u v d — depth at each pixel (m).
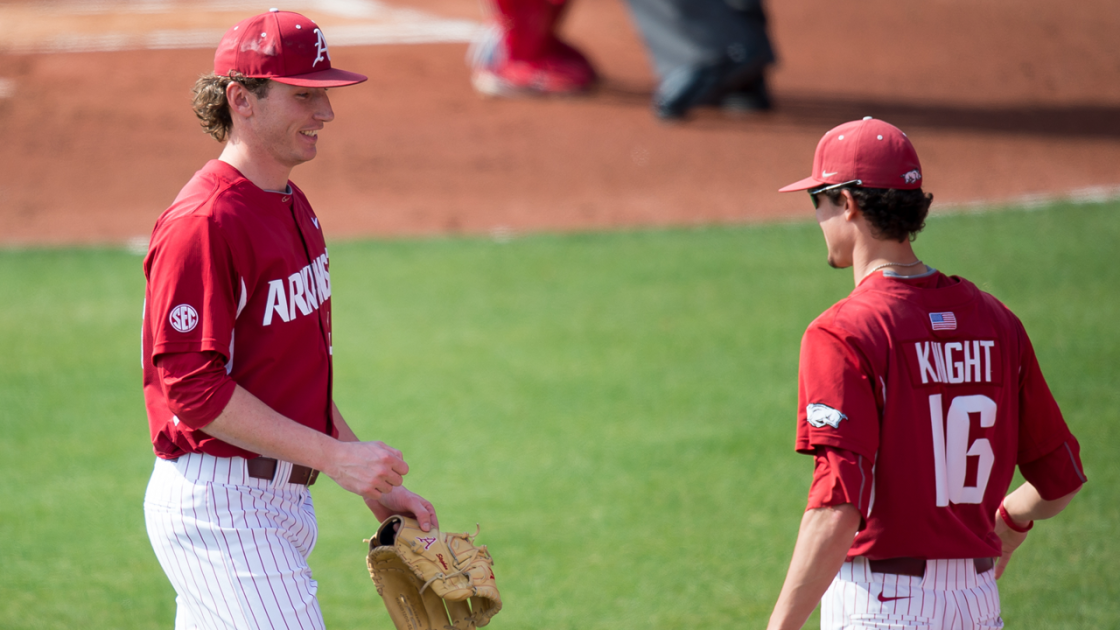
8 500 20.48
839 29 92.19
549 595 16.33
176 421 9.77
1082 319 28.89
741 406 24.59
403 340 30.77
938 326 8.87
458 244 42.38
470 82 71.06
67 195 50.69
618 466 21.55
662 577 16.83
